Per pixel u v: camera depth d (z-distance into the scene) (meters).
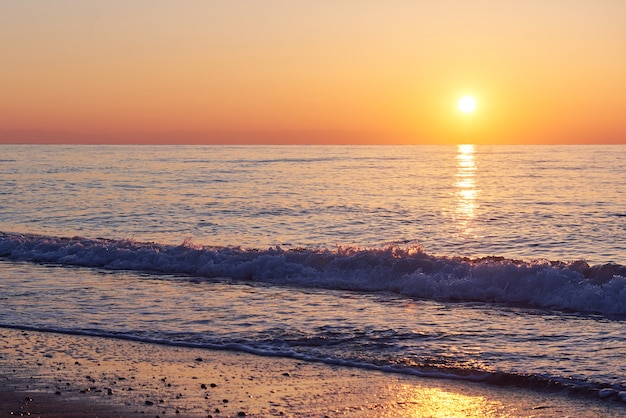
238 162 124.75
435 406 8.98
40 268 20.27
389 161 135.00
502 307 14.88
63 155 162.75
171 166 103.94
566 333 12.45
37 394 9.36
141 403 9.02
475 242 27.80
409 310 14.52
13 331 12.80
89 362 10.88
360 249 19.33
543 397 9.29
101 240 23.36
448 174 83.06
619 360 10.65
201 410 8.77
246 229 31.36
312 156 174.62
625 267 15.74
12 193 49.91
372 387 9.73
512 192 53.78
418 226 32.81
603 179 69.25
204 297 15.88
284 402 9.10
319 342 11.96
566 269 15.89
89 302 15.25
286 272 18.52
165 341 12.07
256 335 12.42
